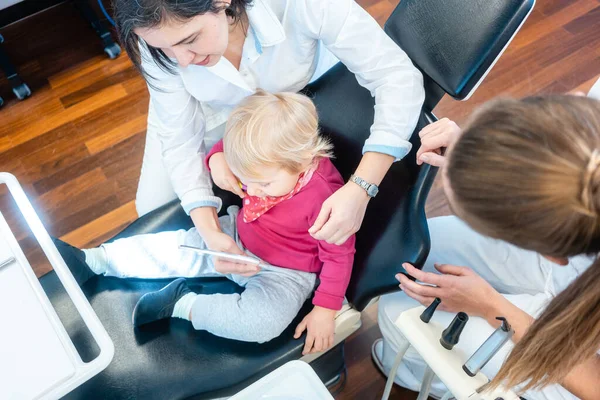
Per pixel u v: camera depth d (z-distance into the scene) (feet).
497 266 3.39
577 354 1.95
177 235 3.56
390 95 3.05
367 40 3.10
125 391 3.10
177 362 3.18
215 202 3.52
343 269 3.12
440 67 3.01
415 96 3.07
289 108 3.08
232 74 3.14
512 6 2.66
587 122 1.53
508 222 1.65
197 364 3.16
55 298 3.42
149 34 2.34
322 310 3.17
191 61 2.65
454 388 2.24
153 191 4.11
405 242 2.88
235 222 3.68
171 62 2.86
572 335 1.90
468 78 2.90
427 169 2.89
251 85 3.38
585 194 1.48
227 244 3.34
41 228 2.76
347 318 3.28
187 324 3.34
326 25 3.08
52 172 5.76
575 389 2.43
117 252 3.51
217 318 3.20
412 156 3.06
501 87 5.87
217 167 3.52
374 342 4.56
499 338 2.10
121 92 6.27
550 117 1.55
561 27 6.22
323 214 2.99
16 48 6.71
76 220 5.46
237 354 3.17
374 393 4.39
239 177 3.26
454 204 1.82
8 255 2.68
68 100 6.25
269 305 3.22
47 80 6.42
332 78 3.47
